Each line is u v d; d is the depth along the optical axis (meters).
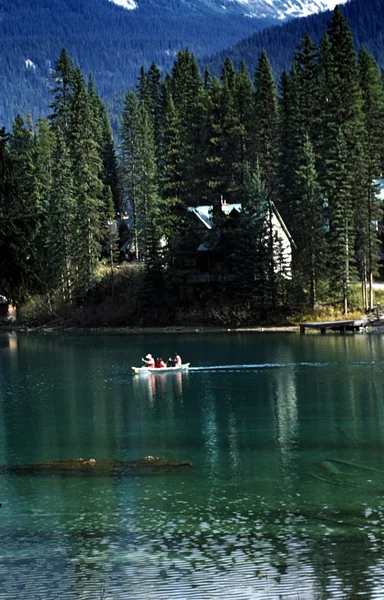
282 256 95.38
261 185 95.88
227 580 20.25
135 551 22.39
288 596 19.22
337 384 51.38
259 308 95.12
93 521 24.91
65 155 104.75
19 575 20.92
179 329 95.50
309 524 24.08
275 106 118.69
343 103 109.38
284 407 43.72
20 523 24.83
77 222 102.56
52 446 35.31
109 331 98.31
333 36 117.38
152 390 51.91
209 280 100.94
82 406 46.03
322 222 92.94
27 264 20.58
